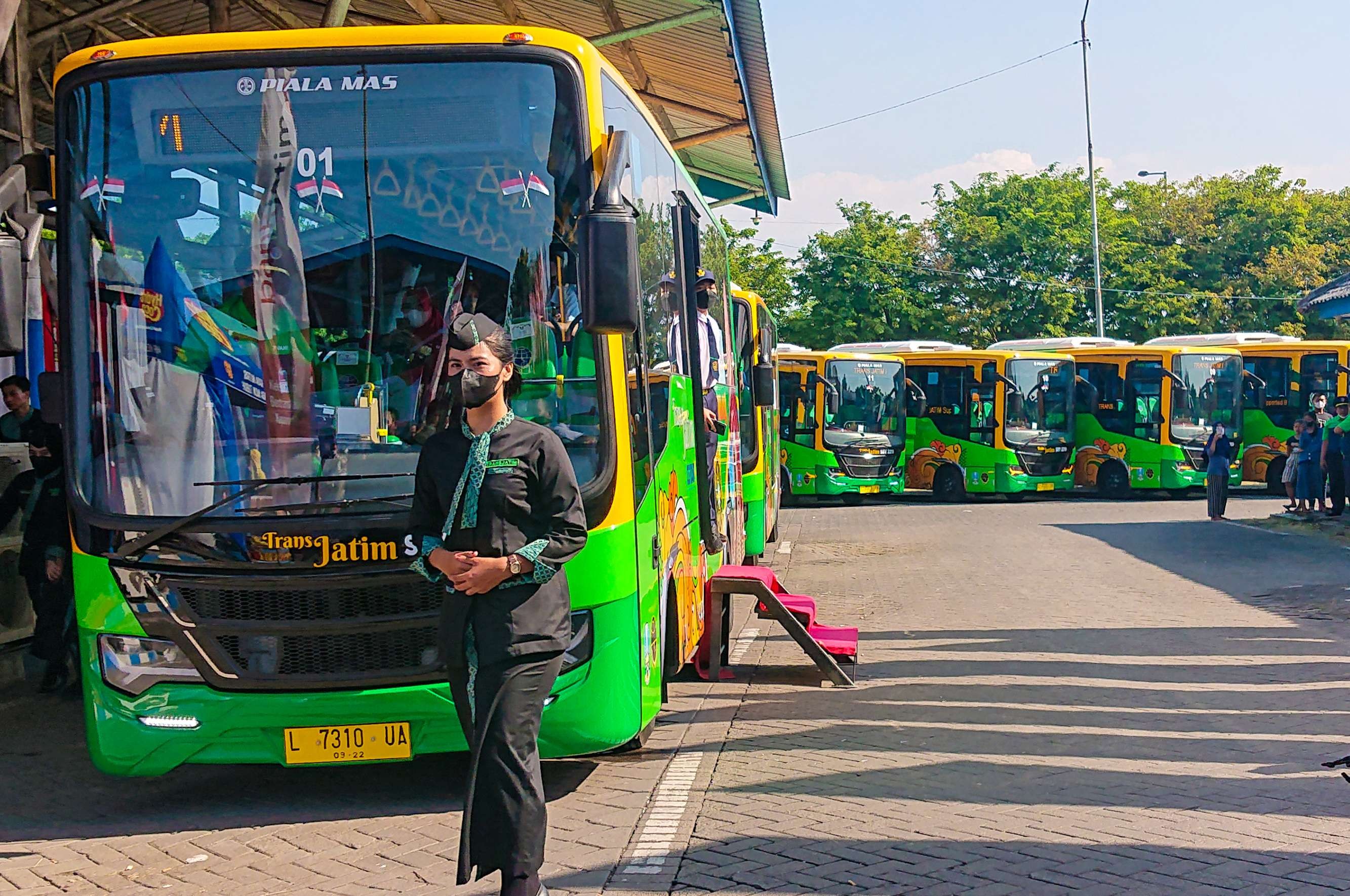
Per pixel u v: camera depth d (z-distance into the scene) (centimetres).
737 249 5081
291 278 568
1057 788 614
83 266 576
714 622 909
